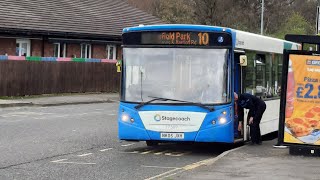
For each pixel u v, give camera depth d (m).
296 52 11.02
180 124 11.88
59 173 9.75
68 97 31.02
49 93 32.19
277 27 70.38
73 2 41.22
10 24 32.59
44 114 21.88
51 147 13.02
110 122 19.44
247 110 13.49
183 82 12.05
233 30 12.25
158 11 63.22
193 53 12.09
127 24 42.78
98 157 11.76
